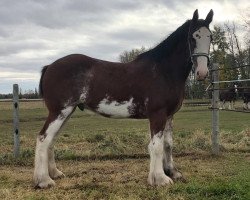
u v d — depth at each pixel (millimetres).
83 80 3162
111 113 3191
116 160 4332
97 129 7730
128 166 3945
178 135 6000
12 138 6203
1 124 9266
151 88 3072
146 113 3133
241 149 4820
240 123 8531
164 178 3047
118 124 9109
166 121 3123
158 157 3057
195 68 3016
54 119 3146
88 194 2871
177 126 8203
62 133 6855
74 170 3781
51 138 3135
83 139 5785
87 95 3174
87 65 3189
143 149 4918
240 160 4184
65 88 3141
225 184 2781
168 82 3088
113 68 3195
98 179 3363
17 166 4078
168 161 3330
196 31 3025
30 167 4031
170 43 3150
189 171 3660
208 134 5953
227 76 20812
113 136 5559
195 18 3064
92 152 4656
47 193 2916
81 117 11656
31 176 3549
